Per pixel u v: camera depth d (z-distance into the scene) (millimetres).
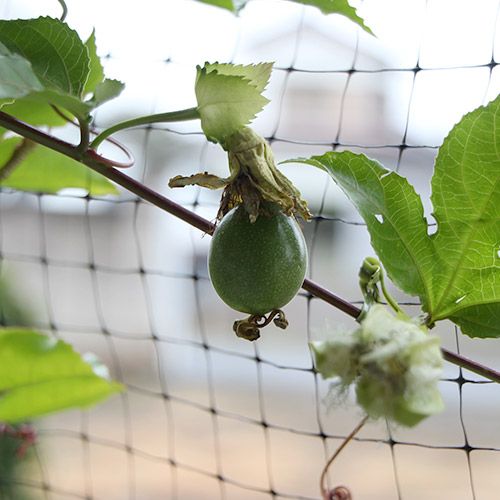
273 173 646
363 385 565
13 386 841
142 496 1657
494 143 679
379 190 691
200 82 641
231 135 644
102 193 901
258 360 874
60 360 835
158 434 1962
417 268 695
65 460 1748
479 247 688
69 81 702
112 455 1849
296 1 720
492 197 684
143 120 669
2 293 1664
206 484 1727
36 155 870
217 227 653
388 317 574
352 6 707
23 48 702
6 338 820
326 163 689
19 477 1462
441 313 697
